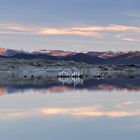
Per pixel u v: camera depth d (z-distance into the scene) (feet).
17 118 137.59
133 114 146.20
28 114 148.87
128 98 219.82
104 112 153.58
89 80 502.79
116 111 156.25
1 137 102.78
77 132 110.22
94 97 228.84
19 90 292.81
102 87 328.70
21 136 104.27
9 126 120.06
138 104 183.83
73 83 413.59
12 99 217.15
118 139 100.01
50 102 198.70
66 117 140.15
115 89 299.17
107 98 221.05
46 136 104.53
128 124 122.42
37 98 224.12
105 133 108.17
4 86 347.77
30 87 333.21
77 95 245.24
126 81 455.22
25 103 192.95
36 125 122.11
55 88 319.47
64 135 105.91
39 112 155.43
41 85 367.66
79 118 137.28
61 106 178.19
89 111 157.69
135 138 100.94
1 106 177.37
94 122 127.65
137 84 376.89
